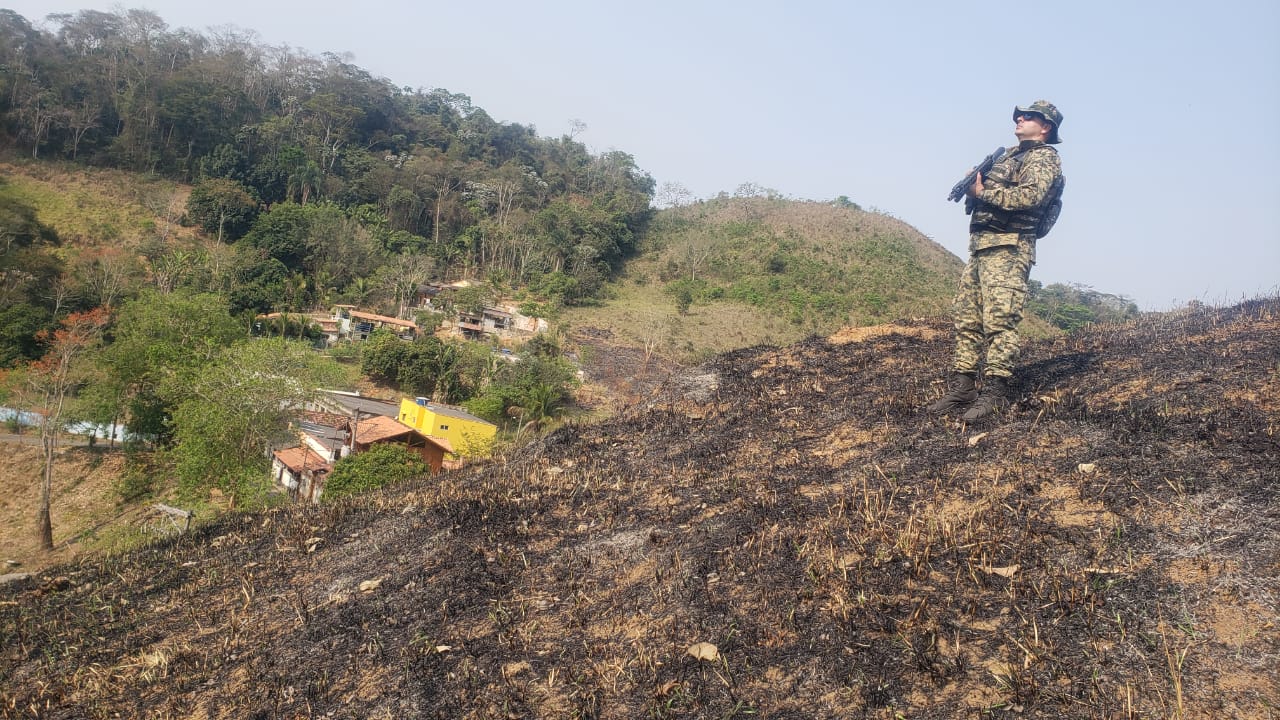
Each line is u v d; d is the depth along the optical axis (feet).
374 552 15.56
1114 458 11.39
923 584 9.55
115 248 166.40
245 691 11.34
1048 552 9.59
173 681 12.34
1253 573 8.15
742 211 312.50
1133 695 7.07
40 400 94.53
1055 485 11.19
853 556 10.57
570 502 15.53
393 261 197.16
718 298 228.22
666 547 12.41
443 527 15.35
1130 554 9.07
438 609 11.98
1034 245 14.39
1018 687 7.43
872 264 252.01
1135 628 7.91
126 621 15.61
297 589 15.05
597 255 246.47
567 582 11.96
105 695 12.38
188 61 255.70
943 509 11.37
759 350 23.62
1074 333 21.12
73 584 19.65
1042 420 13.44
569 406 127.65
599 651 9.93
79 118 212.43
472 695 9.61
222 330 90.38
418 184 249.14
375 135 283.79
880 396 17.34
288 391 64.23
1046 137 14.29
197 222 196.13
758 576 10.64
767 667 8.74
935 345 21.15
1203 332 17.49
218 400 63.00
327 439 82.48
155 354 83.87
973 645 8.27
